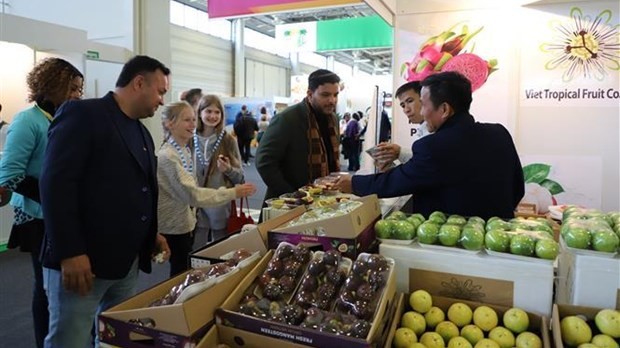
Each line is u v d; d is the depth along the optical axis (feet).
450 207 5.32
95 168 5.04
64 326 5.21
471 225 4.27
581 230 3.88
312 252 4.17
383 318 3.39
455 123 5.41
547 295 3.76
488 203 5.37
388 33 32.45
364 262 3.80
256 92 50.11
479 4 9.05
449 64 9.40
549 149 8.93
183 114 8.04
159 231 7.88
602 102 8.52
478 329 3.65
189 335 3.11
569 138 8.79
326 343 3.03
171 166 7.40
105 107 5.19
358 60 66.23
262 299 3.59
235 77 45.60
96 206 5.06
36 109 6.73
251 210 20.22
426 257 4.10
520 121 9.07
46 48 15.78
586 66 8.54
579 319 3.51
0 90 17.17
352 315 3.36
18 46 17.02
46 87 6.70
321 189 6.40
